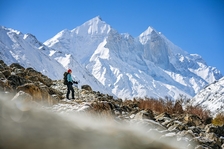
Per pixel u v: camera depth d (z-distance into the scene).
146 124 14.51
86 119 12.98
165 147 12.00
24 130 9.38
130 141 11.38
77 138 10.05
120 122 15.27
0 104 10.62
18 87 14.80
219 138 16.91
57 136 9.67
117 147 10.38
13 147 8.34
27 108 11.59
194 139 14.30
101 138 10.70
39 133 9.50
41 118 10.91
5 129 9.08
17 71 21.89
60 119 11.51
